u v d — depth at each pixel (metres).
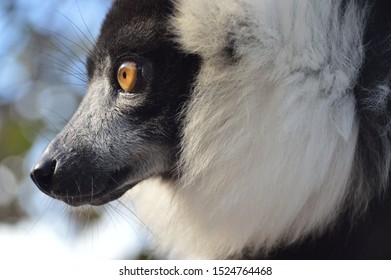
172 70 14.47
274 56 13.07
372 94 13.04
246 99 13.34
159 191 16.08
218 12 13.64
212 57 13.80
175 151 14.87
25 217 25.62
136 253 22.16
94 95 15.49
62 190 14.91
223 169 13.80
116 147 14.95
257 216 13.80
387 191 13.26
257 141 13.34
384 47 13.11
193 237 15.48
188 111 14.34
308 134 13.01
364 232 13.56
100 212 21.08
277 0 13.09
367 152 13.28
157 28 14.55
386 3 13.21
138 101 14.83
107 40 15.31
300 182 13.19
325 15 13.05
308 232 13.81
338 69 13.05
